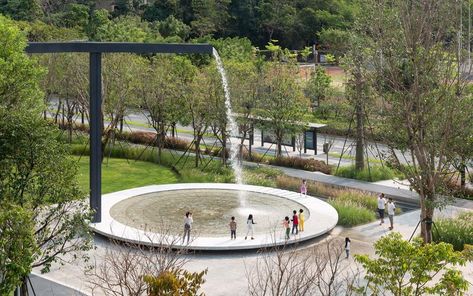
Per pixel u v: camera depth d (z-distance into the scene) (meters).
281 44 114.19
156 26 98.94
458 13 33.69
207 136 65.44
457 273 17.28
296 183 45.97
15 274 18.83
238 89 51.69
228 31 113.19
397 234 18.45
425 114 31.89
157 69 54.69
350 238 34.72
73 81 55.47
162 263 21.98
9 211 19.19
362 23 38.28
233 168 50.28
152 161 54.88
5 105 27.53
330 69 92.88
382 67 33.69
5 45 29.16
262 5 112.69
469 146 34.44
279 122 53.22
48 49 31.89
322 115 70.56
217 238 32.38
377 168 49.16
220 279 28.28
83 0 114.50
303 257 30.64
